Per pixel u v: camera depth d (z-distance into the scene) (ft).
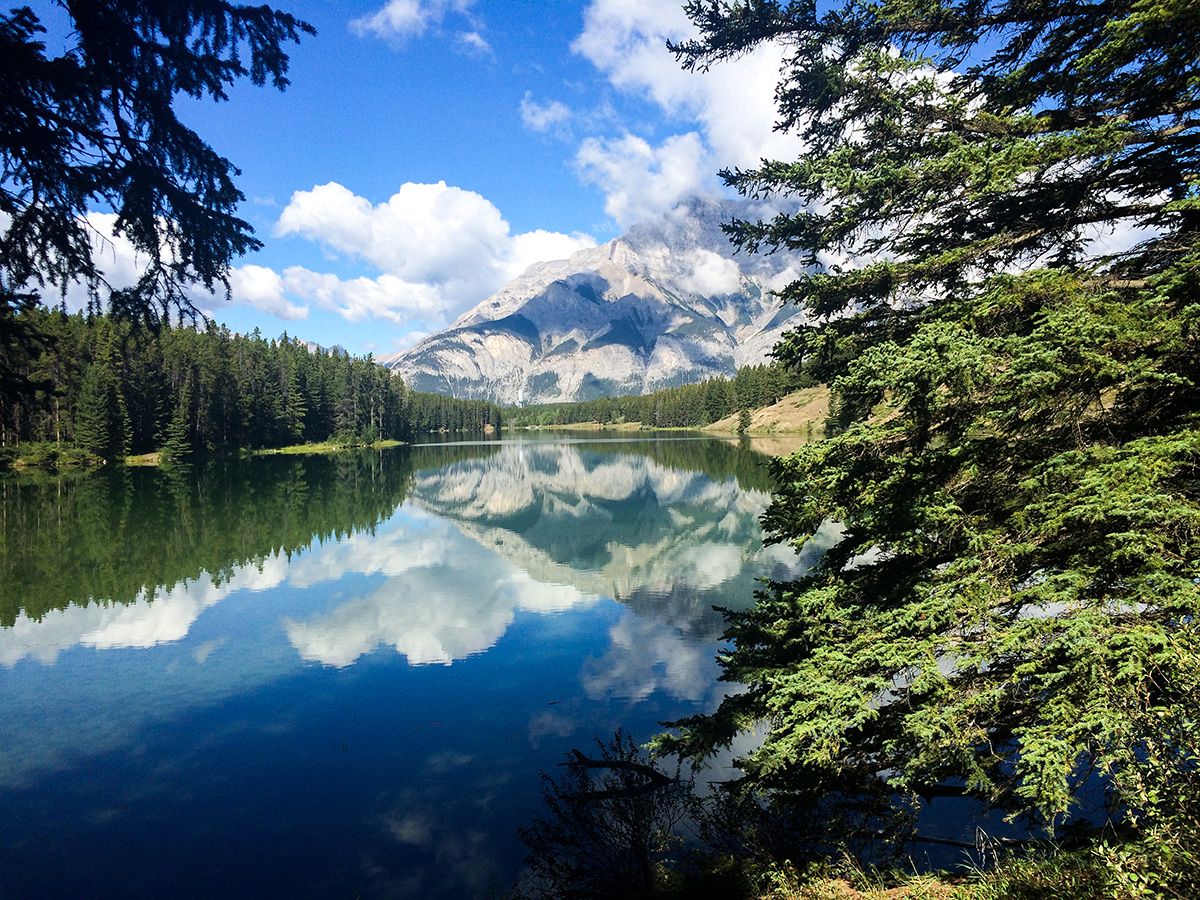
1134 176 20.52
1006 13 23.08
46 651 59.31
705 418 594.24
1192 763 12.41
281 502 164.25
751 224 26.94
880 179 21.93
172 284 17.85
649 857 25.68
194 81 15.83
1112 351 16.56
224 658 57.88
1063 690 13.98
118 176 15.61
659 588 84.53
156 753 40.22
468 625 68.64
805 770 20.53
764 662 23.13
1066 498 15.79
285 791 35.65
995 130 23.06
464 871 28.48
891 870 19.84
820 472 22.07
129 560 97.66
